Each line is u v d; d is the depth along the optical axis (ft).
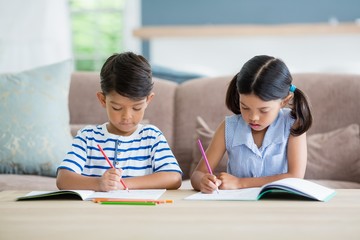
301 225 3.82
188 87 9.47
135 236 3.55
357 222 3.90
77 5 21.63
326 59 19.56
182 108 9.28
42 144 8.75
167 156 6.13
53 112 9.04
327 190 5.03
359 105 8.58
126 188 5.46
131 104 5.57
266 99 5.45
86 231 3.68
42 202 4.76
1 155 8.66
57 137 8.89
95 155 6.21
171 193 5.27
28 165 8.67
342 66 17.15
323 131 8.61
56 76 9.34
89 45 21.74
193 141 8.96
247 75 5.49
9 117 8.86
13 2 20.59
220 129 6.44
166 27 19.86
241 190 5.29
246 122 6.22
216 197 4.89
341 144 8.28
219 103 9.15
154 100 9.37
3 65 20.63
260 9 20.10
